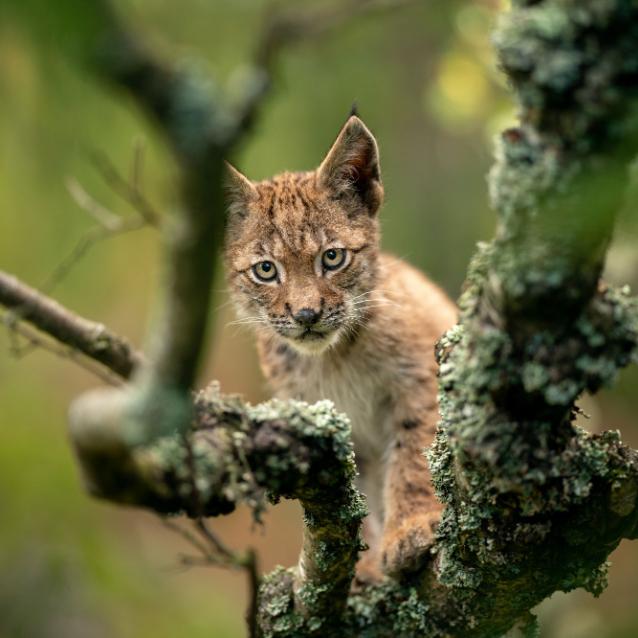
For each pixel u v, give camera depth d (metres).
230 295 12.52
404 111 19.09
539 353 5.77
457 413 6.33
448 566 7.46
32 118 8.89
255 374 23.95
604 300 5.80
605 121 5.18
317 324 11.50
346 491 6.92
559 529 6.85
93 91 8.41
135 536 20.31
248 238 12.09
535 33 5.20
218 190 4.75
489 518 6.86
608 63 5.12
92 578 16.17
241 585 20.56
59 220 13.19
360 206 12.23
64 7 4.67
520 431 6.22
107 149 12.34
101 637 15.63
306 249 11.78
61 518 16.39
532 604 7.46
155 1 14.15
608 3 5.07
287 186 12.32
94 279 17.30
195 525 6.40
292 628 7.92
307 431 6.52
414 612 8.04
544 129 5.34
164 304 4.93
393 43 18.72
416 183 19.39
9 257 13.53
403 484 11.37
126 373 7.98
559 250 5.38
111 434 5.16
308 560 7.49
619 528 6.88
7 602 15.52
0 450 16.34
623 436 19.48
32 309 7.71
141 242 20.45
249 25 14.55
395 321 11.82
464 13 15.83
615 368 5.82
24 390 17.22
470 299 6.09
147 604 16.72
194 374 5.09
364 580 8.75
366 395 11.96
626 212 5.71
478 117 16.73
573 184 5.27
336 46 16.56
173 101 4.70
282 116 16.77
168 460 5.98
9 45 7.62
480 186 19.52
